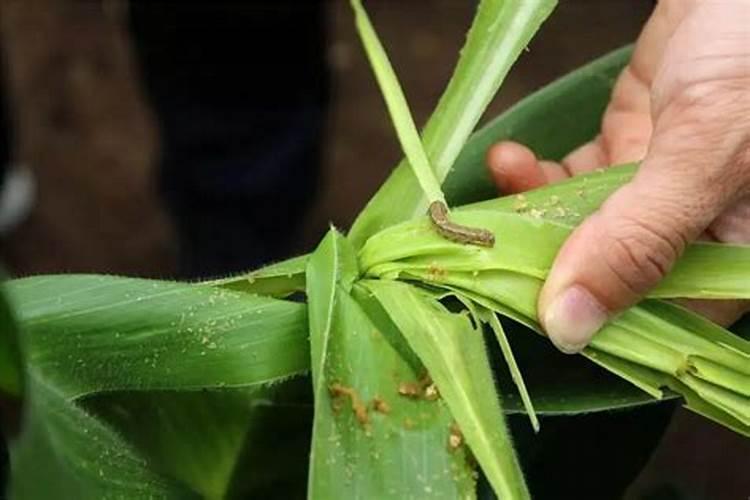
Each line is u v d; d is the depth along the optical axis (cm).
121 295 44
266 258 99
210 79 88
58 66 128
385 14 132
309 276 44
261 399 49
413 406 43
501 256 45
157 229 117
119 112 125
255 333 44
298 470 49
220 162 92
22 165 118
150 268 114
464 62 49
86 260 114
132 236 116
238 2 82
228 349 44
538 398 47
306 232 116
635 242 45
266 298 45
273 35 85
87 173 120
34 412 37
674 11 52
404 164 48
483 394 43
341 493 41
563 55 128
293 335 44
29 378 40
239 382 44
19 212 112
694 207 46
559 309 45
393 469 42
